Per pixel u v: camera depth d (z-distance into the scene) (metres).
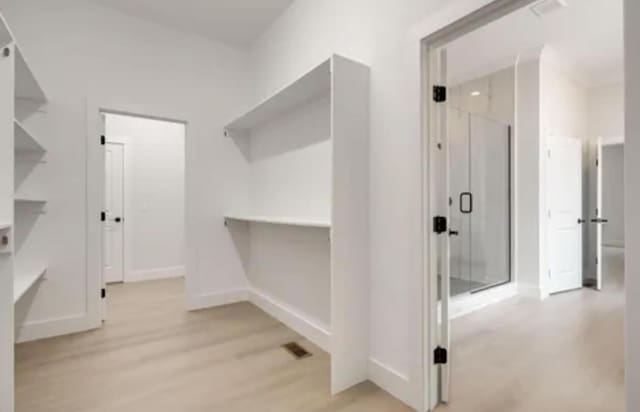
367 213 2.15
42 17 2.85
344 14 2.42
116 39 3.18
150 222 5.01
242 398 1.92
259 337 2.80
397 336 1.96
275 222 2.68
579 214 4.46
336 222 2.02
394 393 1.96
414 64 1.86
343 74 2.05
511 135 4.20
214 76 3.70
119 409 1.81
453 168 4.16
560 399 1.90
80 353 2.49
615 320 3.20
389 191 2.01
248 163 3.88
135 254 4.90
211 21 3.38
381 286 2.06
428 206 1.85
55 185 2.88
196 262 3.57
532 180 4.05
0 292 1.59
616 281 4.84
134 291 4.27
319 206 2.76
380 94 2.08
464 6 1.60
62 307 2.89
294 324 2.98
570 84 4.49
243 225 3.85
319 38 2.70
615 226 7.45
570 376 2.15
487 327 3.04
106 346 2.62
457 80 4.56
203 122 3.63
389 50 2.02
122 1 3.06
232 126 3.70
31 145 2.62
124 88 3.21
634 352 1.11
